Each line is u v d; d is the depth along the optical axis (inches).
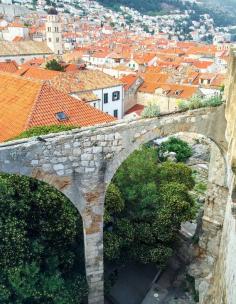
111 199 885.2
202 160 1626.5
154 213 932.0
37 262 722.2
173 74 3503.9
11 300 679.1
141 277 975.0
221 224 906.1
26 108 1169.4
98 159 724.7
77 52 4694.9
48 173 690.2
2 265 682.2
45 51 4055.1
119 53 4918.8
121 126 727.1
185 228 1054.4
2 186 698.2
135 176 960.3
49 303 710.5
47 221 756.0
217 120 817.5
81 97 2048.5
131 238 890.1
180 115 783.7
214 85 3056.1
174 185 975.0
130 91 2881.4
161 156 1598.2
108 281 903.1
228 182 813.9
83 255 822.5
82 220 774.5
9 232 678.5
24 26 5698.8
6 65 2770.7
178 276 966.4
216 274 812.0
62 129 868.6
